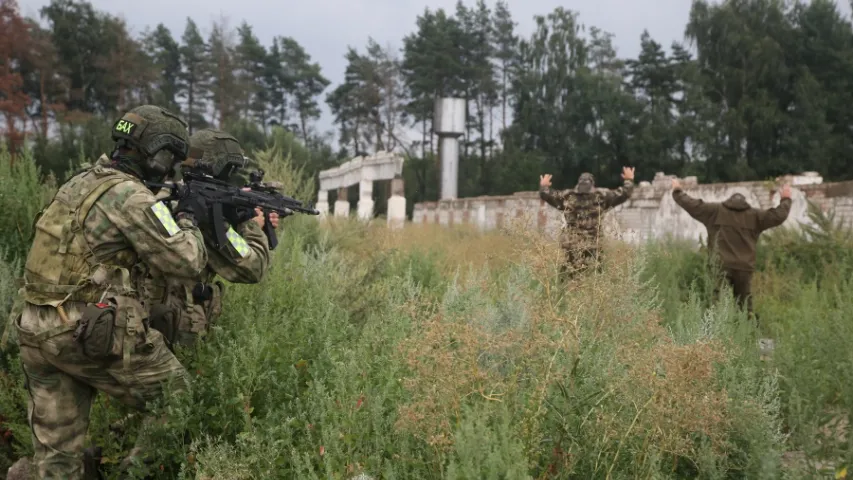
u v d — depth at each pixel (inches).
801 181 538.0
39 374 128.3
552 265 130.5
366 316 186.1
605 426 115.9
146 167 136.9
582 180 307.7
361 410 125.3
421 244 375.2
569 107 2632.9
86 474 138.3
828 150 2047.2
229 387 132.8
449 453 108.7
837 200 484.4
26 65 2613.2
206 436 124.3
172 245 127.9
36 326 123.7
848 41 2230.6
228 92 3329.2
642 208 636.1
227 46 3368.6
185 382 130.3
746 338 185.8
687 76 2261.3
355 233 330.6
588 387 124.6
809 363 162.2
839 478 124.6
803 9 2295.8
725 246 296.7
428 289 233.6
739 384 142.0
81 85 2903.5
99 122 851.4
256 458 116.5
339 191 1040.2
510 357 130.0
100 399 146.8
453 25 3351.4
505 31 3417.8
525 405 118.8
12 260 199.6
